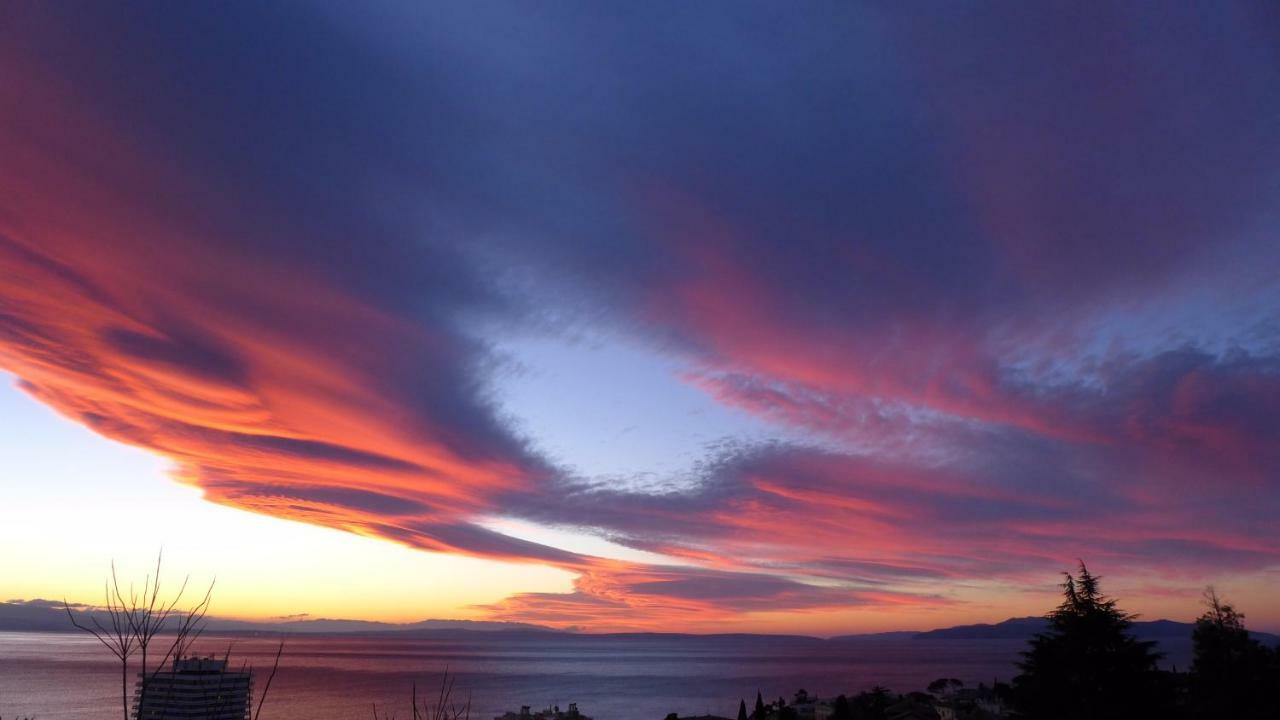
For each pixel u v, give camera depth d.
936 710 121.25
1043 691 43.50
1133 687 40.62
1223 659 48.34
